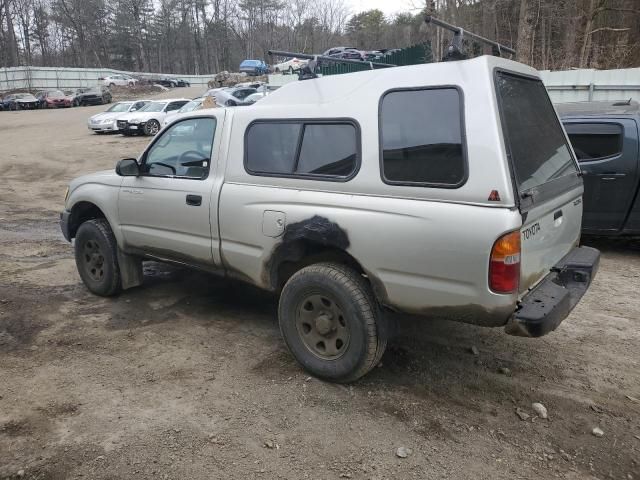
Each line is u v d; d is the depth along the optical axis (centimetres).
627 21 2222
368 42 6756
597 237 729
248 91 2442
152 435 304
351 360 339
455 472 275
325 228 337
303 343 364
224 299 515
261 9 7219
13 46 7569
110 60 9181
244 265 394
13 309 489
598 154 635
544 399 342
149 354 402
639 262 631
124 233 479
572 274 345
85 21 8631
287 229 356
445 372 374
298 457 286
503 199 279
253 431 308
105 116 2402
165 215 438
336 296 338
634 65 2078
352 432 307
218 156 404
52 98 4222
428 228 298
